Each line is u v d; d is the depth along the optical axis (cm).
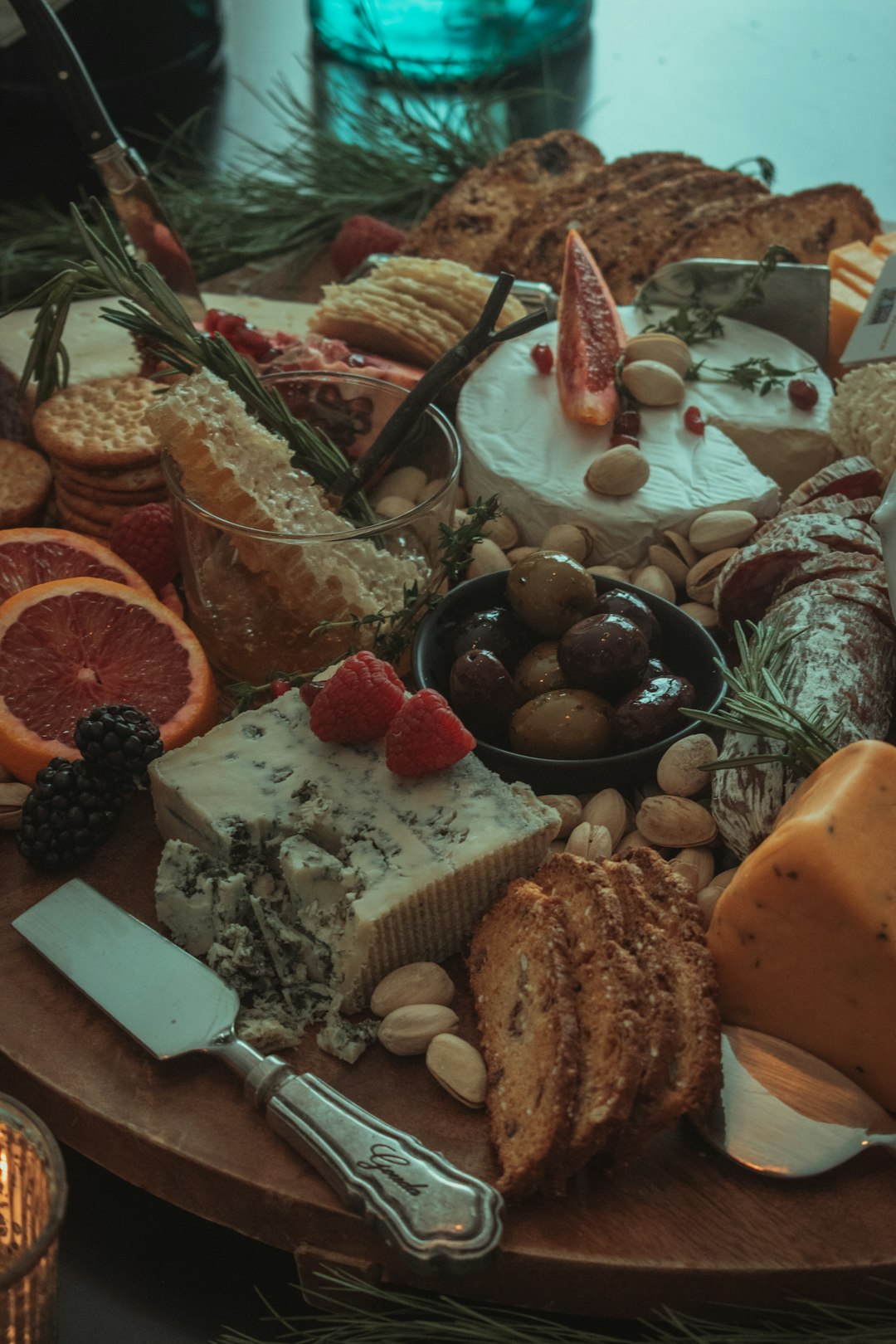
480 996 137
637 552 193
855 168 320
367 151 297
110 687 166
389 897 134
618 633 159
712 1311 120
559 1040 121
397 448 184
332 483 186
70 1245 133
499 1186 118
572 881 137
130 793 154
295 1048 135
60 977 140
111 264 185
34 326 229
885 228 280
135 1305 128
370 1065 133
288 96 322
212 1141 125
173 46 295
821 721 146
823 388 217
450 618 175
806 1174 121
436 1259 109
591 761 154
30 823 150
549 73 344
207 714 167
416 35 327
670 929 133
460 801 146
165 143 295
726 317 232
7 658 163
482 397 212
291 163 295
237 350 214
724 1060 128
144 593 177
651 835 153
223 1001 132
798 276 223
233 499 166
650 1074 120
